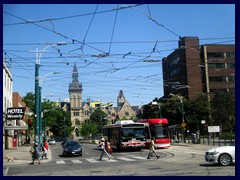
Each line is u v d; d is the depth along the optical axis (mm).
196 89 85000
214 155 18578
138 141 36938
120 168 20109
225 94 70812
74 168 21109
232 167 17656
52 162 27609
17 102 71812
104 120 143750
